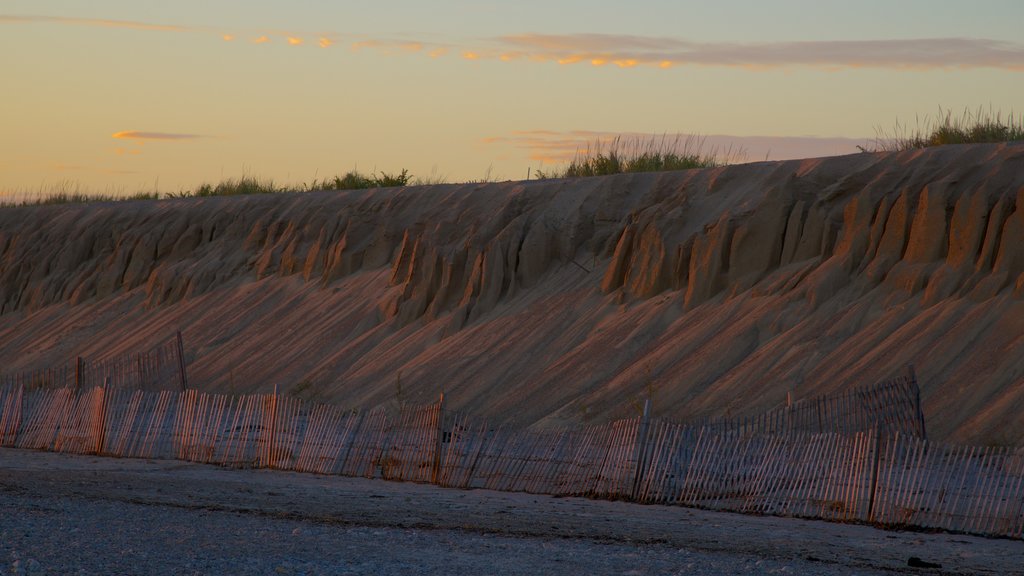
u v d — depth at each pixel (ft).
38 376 269.85
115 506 130.93
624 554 102.37
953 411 169.07
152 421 193.16
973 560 101.65
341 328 290.76
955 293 195.72
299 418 181.57
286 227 368.27
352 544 106.22
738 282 229.45
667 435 140.15
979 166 212.84
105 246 424.46
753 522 122.83
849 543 109.60
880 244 215.31
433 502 136.67
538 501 138.62
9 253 460.55
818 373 191.42
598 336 233.35
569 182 293.02
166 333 342.64
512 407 217.36
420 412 161.17
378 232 326.85
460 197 317.01
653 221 254.27
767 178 250.98
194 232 395.96
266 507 131.13
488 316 264.93
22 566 91.50
